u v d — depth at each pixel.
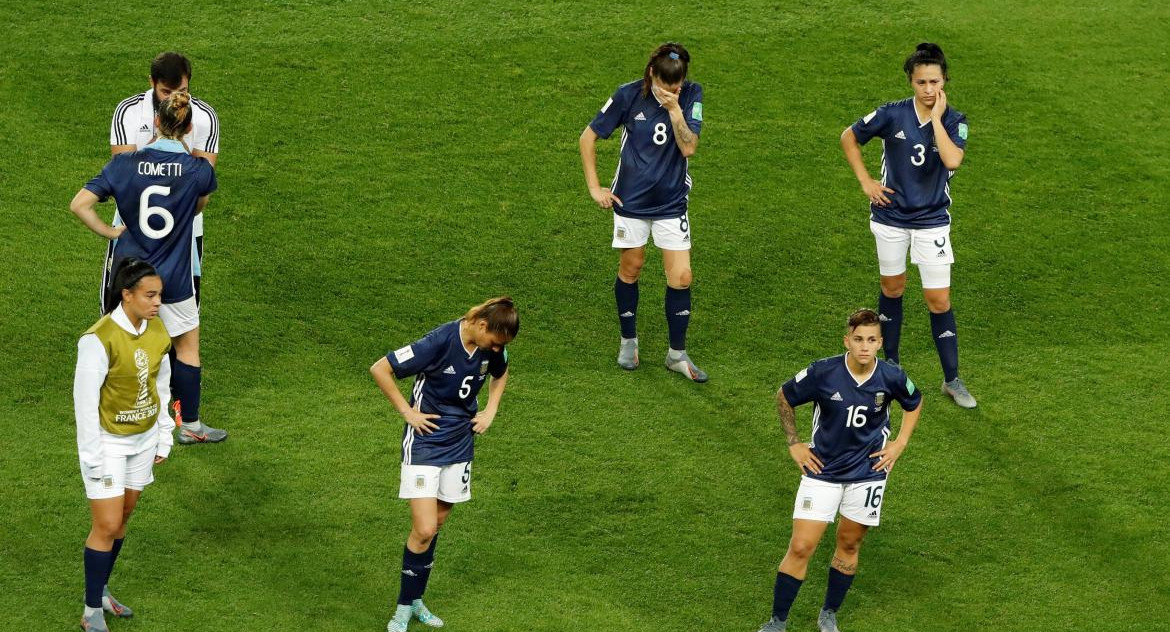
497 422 31.42
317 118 42.19
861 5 49.84
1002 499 29.70
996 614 26.53
